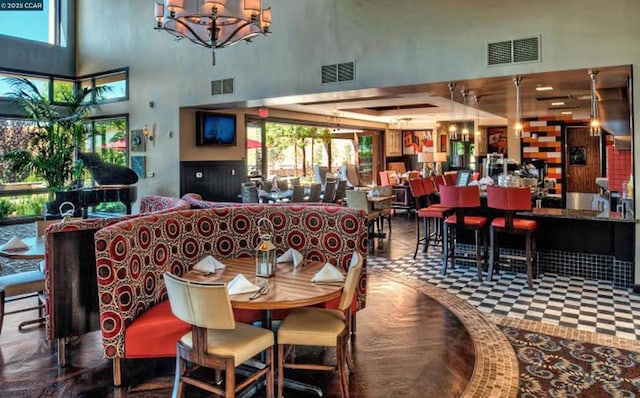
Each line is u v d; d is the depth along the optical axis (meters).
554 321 4.14
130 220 3.30
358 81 6.55
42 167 9.23
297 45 7.09
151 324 3.08
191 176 8.85
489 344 3.65
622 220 4.97
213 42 4.96
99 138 10.30
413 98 8.72
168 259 3.56
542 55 5.27
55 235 3.24
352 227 3.87
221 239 3.99
